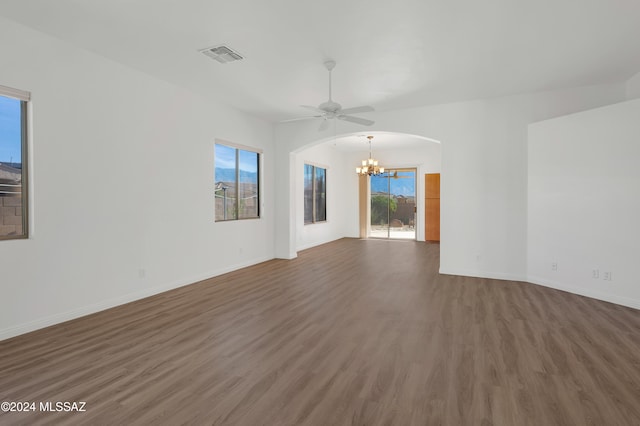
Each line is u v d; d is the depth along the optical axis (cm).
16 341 301
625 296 393
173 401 209
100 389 223
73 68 358
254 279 533
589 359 262
